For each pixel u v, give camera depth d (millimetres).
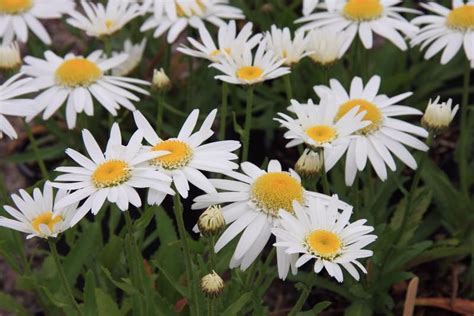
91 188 582
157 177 577
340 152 691
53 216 597
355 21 815
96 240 743
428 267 830
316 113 643
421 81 946
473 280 781
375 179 866
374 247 724
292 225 583
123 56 809
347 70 951
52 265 730
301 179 632
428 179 809
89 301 650
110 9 831
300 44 727
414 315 792
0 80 1051
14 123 1017
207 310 649
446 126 675
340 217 589
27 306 853
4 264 893
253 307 682
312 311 646
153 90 749
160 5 862
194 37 992
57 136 908
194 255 706
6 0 852
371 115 701
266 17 939
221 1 882
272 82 982
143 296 664
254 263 648
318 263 568
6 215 728
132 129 949
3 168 977
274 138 951
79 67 776
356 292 737
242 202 615
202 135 608
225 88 733
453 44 787
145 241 804
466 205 799
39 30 856
